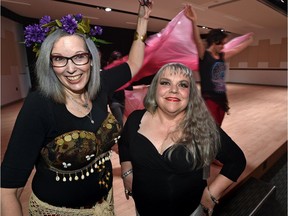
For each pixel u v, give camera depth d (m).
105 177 1.06
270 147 3.30
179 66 1.11
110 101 2.47
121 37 10.37
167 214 1.15
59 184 0.92
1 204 0.82
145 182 1.14
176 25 2.09
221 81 2.33
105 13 7.18
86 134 0.91
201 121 1.10
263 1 6.12
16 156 0.81
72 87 0.90
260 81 12.05
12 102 7.19
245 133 3.96
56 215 0.96
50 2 5.90
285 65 11.02
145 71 2.08
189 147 1.05
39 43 0.88
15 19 7.23
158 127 1.15
